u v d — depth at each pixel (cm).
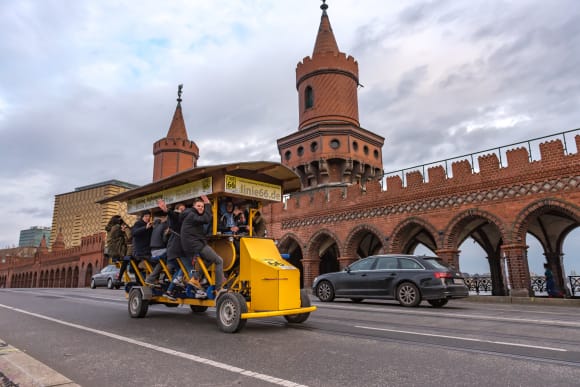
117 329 768
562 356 529
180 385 410
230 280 812
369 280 1347
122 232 1059
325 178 2711
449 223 1838
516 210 1652
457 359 511
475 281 2342
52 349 589
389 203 2066
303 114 3011
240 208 875
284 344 611
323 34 3145
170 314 1018
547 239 2281
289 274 749
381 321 873
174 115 4056
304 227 2448
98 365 494
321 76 2952
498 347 585
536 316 973
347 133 2720
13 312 1067
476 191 1775
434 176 1919
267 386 403
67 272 5491
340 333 711
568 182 1534
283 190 973
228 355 539
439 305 1303
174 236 855
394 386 402
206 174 835
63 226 14250
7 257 8294
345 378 429
